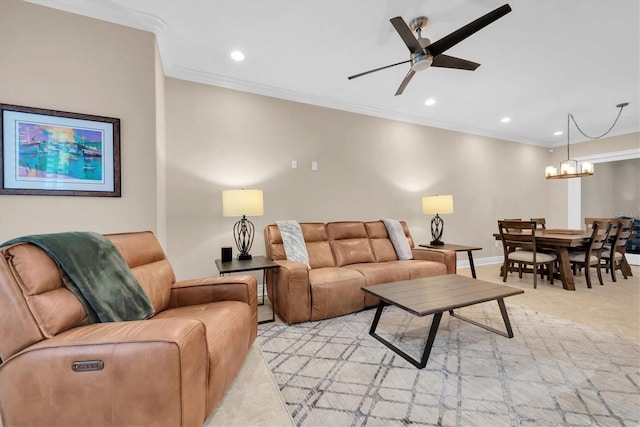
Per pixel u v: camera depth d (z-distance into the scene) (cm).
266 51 262
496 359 183
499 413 133
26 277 97
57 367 89
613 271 376
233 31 233
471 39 243
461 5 205
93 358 89
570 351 192
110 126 205
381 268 290
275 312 274
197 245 299
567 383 156
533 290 339
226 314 153
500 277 409
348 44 252
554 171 449
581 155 564
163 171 270
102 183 203
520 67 291
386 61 280
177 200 290
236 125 320
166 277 182
